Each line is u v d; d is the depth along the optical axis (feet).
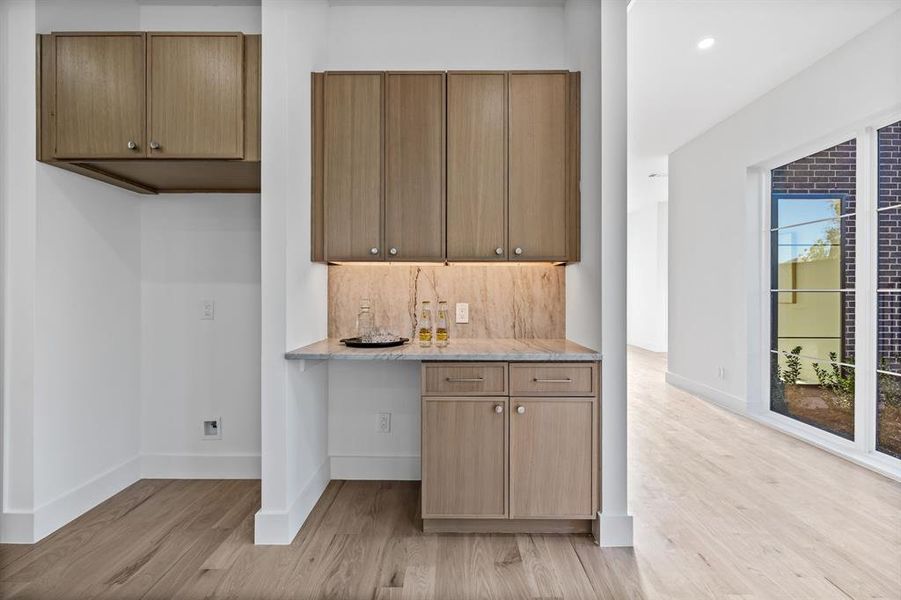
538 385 7.44
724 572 6.54
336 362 9.80
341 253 8.43
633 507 8.52
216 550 7.07
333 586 6.22
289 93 7.47
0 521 7.25
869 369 10.70
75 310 8.07
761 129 13.57
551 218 8.39
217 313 9.74
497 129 8.38
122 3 8.63
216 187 9.34
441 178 8.38
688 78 12.43
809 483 9.55
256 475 9.73
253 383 9.77
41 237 7.41
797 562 6.78
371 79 8.41
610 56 7.36
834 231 11.73
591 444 7.44
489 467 7.47
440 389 7.46
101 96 7.49
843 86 10.81
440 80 8.38
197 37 7.58
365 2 9.46
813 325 12.44
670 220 19.04
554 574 6.50
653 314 30.19
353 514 8.27
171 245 9.74
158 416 9.80
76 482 8.12
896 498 8.87
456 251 8.38
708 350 16.44
